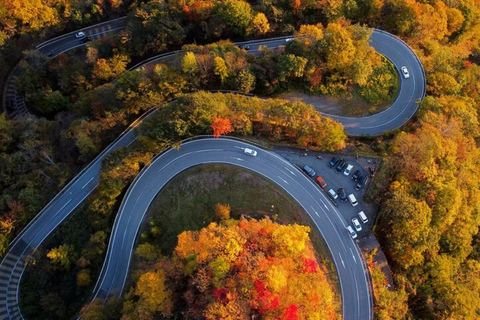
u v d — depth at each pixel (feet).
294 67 331.98
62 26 420.36
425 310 276.00
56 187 310.24
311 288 224.74
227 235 234.79
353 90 353.10
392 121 343.26
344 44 329.72
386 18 390.63
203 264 229.86
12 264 288.71
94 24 435.53
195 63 323.78
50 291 283.18
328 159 307.17
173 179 299.99
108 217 292.81
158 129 296.51
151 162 305.12
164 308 228.84
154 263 259.19
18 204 293.02
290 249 234.79
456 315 264.72
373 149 319.47
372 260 277.64
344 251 280.10
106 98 335.06
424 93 356.18
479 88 375.25
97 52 379.55
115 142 329.72
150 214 294.46
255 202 290.15
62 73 384.88
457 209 281.54
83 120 327.47
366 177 301.43
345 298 268.62
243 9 375.25
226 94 319.88
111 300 258.78
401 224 267.18
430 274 282.36
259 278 214.48
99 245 282.77
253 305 209.26
